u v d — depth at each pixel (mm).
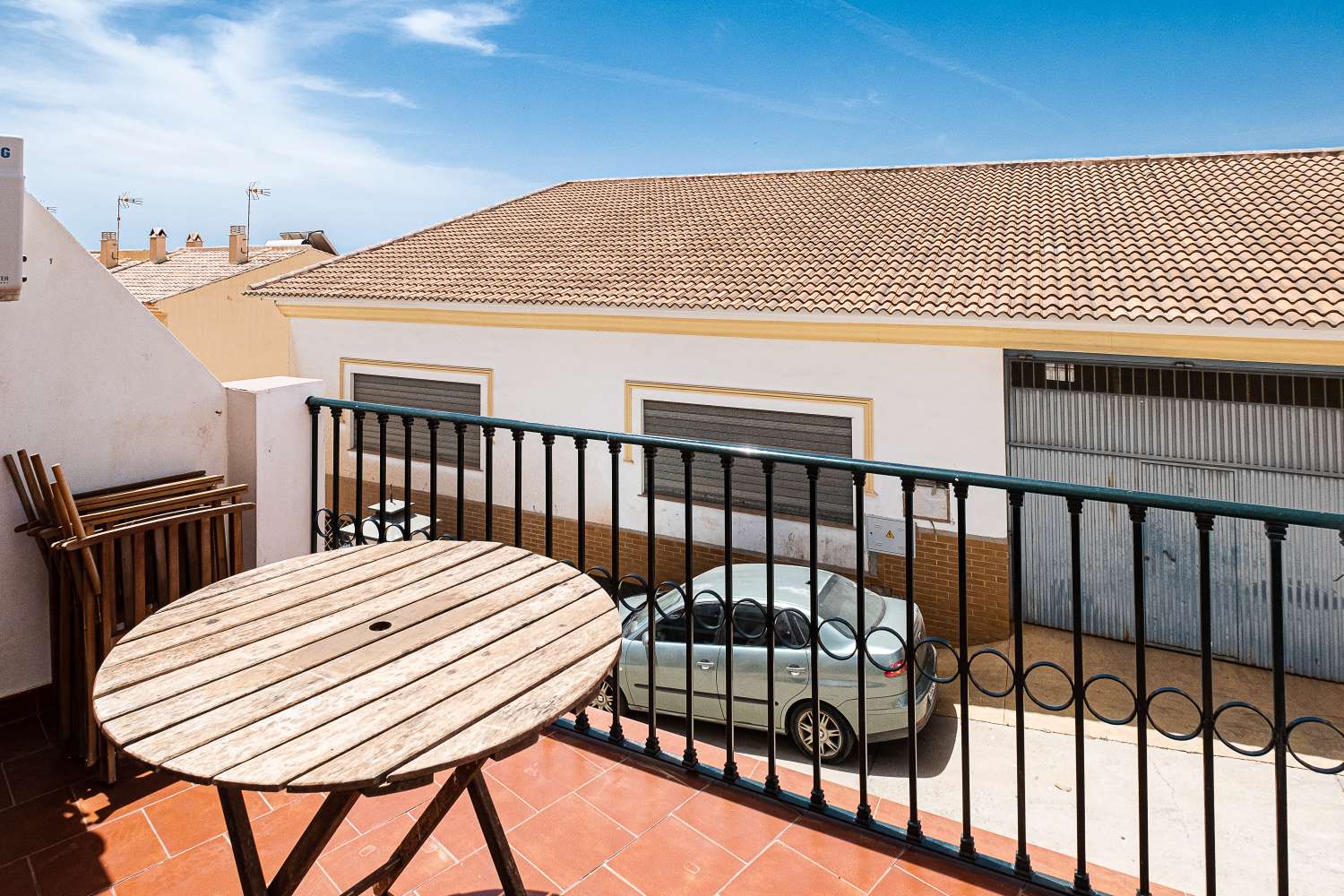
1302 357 8102
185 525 2656
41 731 2611
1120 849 6090
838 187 15500
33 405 2639
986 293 9484
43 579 2744
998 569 9742
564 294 12125
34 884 1925
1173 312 8320
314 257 25609
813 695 2303
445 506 13820
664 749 2713
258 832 2162
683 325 11227
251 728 1330
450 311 13180
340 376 14641
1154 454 9430
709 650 7109
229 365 22812
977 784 6953
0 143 2305
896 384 10031
